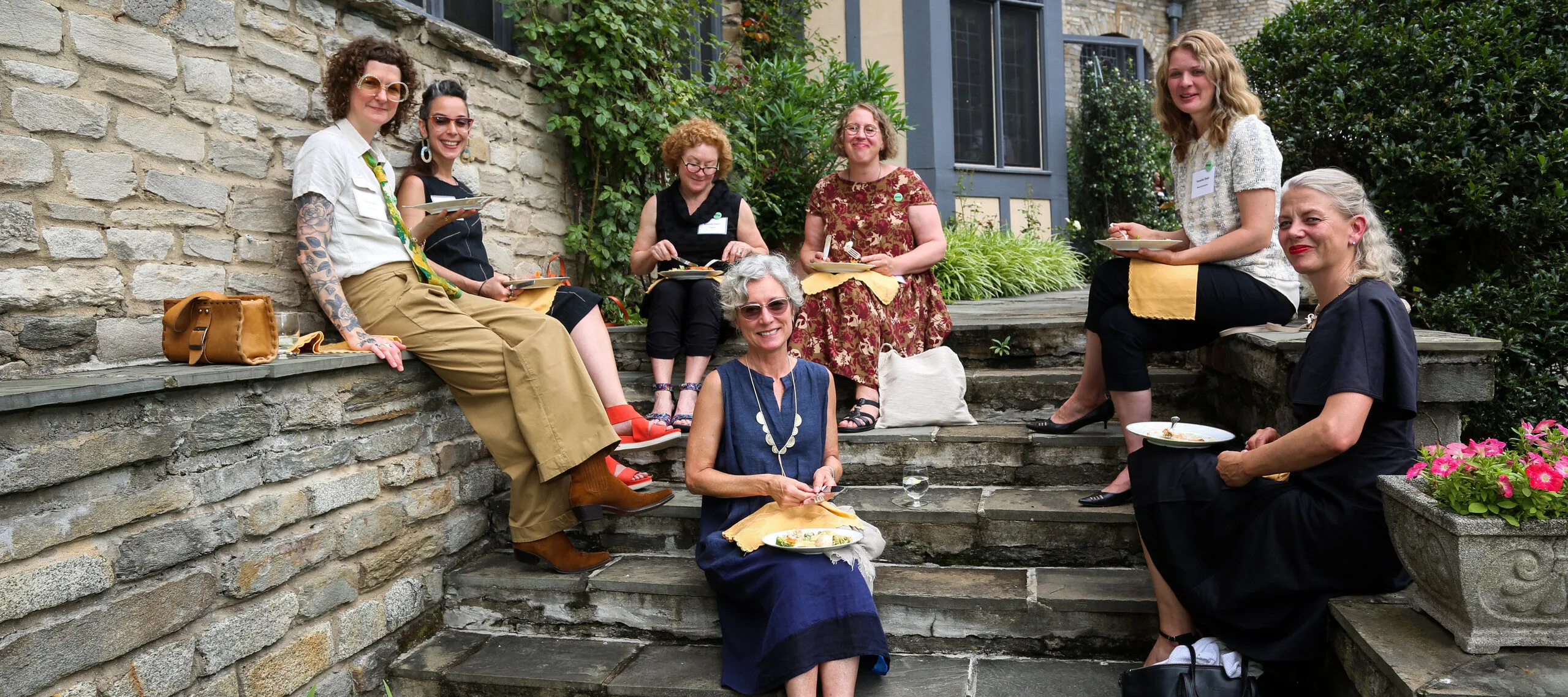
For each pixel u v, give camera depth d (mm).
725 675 2463
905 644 2674
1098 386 3182
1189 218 3076
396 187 3342
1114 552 2844
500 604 2957
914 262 3672
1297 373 2195
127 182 2426
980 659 2605
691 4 5586
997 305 5871
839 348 3504
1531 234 3646
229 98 2752
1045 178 10484
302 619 2434
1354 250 2230
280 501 2355
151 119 2494
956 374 3496
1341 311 2117
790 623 2262
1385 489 1962
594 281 5039
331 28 3195
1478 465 1760
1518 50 3828
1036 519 2879
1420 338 2387
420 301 2859
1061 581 2723
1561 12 3857
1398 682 1721
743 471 2635
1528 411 3477
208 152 2678
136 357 2445
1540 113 3742
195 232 2637
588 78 4621
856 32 9219
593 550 3162
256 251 2844
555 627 2912
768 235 7137
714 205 3977
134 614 1968
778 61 7402
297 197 2775
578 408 2811
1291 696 2287
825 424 2729
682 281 3697
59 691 1809
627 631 2848
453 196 3387
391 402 2793
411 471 2863
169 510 2059
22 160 2158
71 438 1831
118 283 2398
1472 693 1643
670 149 3920
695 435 2658
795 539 2387
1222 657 2225
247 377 2221
